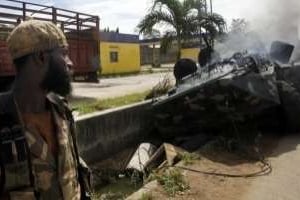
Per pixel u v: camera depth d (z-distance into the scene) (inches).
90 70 596.4
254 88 320.2
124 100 480.4
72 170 77.4
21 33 72.0
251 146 300.7
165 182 216.4
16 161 67.7
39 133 72.8
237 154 284.4
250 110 324.8
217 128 338.0
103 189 267.9
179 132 349.1
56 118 75.2
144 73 1380.4
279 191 214.4
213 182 226.4
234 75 322.0
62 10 535.5
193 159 265.6
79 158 84.0
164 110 351.6
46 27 74.0
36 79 72.9
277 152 291.0
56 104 76.2
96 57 604.7
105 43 1307.8
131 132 361.7
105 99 506.3
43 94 73.9
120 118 347.3
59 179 73.3
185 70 378.9
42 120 73.7
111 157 330.6
